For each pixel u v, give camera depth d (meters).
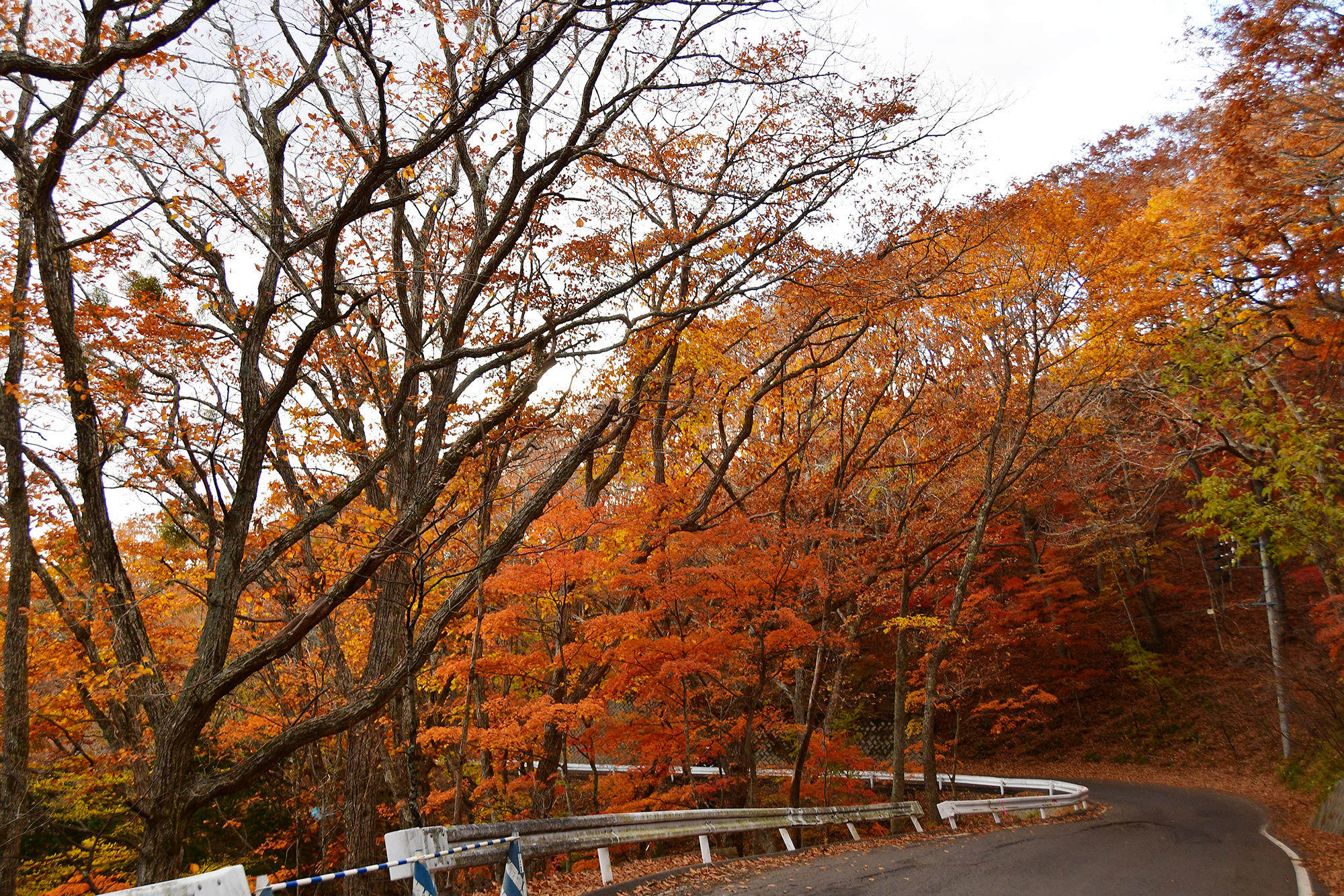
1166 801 22.41
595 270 14.31
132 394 11.31
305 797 18.16
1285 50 11.11
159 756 7.99
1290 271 11.50
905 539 18.42
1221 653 31.70
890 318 17.66
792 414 20.66
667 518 14.20
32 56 7.15
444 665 12.74
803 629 14.52
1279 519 16.62
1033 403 19.53
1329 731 19.11
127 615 9.69
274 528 12.94
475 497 12.73
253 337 9.24
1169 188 16.95
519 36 9.33
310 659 15.81
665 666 12.16
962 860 10.82
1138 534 31.45
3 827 10.44
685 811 11.00
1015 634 27.84
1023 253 17.59
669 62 10.47
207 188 9.13
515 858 7.10
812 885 8.93
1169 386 17.06
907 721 28.14
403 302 11.85
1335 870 10.45
